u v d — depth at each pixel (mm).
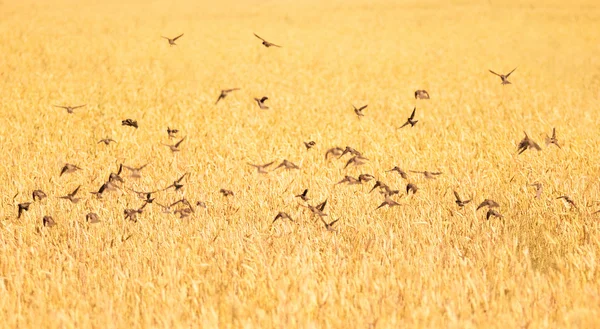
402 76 52062
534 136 29938
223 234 17156
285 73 53031
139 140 29922
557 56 64688
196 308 13125
